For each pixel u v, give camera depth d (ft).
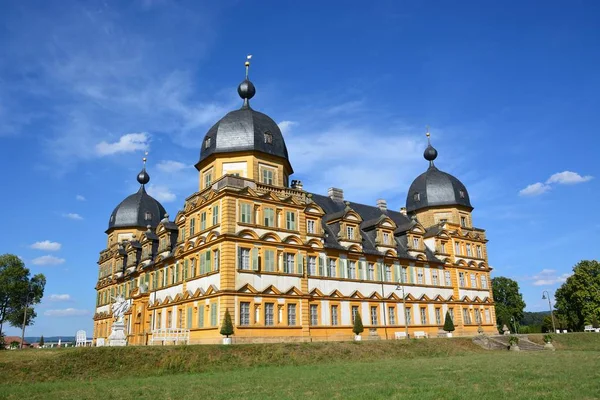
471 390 68.49
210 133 185.98
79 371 107.04
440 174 263.90
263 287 161.07
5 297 324.19
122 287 260.83
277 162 182.09
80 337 218.79
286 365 126.82
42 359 107.76
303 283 172.76
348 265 194.59
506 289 368.07
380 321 198.90
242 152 175.83
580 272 313.53
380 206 252.21
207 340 156.66
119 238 281.95
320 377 92.22
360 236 202.28
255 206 166.20
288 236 171.83
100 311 288.10
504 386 72.02
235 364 123.03
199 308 165.68
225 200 159.43
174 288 190.70
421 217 259.80
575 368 96.89
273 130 185.47
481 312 246.47
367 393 67.56
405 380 82.69
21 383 96.63
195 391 77.30
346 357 142.10
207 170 184.55
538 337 217.56
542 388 69.10
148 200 291.58
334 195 231.50
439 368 104.37
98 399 73.00
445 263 234.79
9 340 382.01
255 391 74.74
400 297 209.67
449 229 246.06
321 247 184.03
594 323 291.38
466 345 182.91
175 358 118.42
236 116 183.73
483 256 258.37
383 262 208.33
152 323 208.13
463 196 259.80
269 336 157.69
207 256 165.99
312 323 175.52
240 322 152.66
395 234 231.50
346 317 187.01
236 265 155.84
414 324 211.82
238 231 159.22
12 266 331.98
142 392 78.43
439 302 225.76
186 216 185.37
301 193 183.21
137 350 119.44
